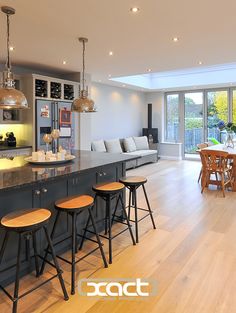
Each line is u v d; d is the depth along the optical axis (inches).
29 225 74.4
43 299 82.5
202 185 213.3
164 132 394.6
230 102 339.9
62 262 104.7
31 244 97.2
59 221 108.0
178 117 383.2
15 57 183.2
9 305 79.6
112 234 130.0
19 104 108.2
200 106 363.9
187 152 380.8
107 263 103.2
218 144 280.8
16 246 91.7
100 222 132.3
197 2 101.7
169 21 120.0
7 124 206.8
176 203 179.8
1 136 210.8
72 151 169.5
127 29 130.0
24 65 208.8
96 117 312.7
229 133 243.8
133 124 379.6
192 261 104.3
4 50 166.1
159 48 161.3
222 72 307.4
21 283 90.7
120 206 144.9
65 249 112.9
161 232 132.0
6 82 108.7
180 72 336.5
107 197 110.3
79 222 118.1
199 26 126.3
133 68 220.4
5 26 125.1
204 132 362.3
